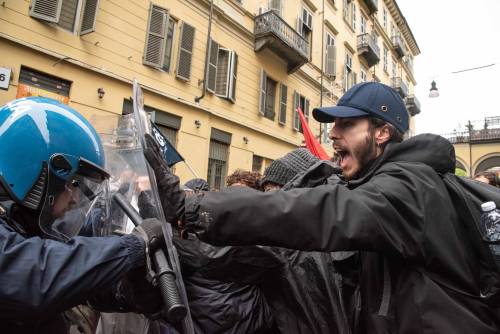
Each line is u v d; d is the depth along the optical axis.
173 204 1.00
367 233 0.87
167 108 8.23
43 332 0.96
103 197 1.21
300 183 1.67
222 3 9.84
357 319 1.21
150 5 7.83
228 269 1.52
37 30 5.96
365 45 17.86
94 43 6.79
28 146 0.95
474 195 1.01
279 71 12.22
